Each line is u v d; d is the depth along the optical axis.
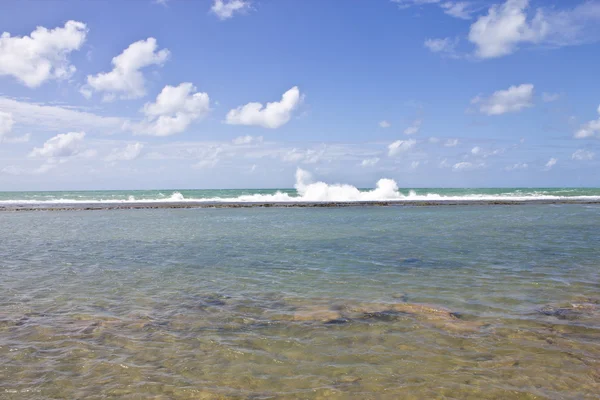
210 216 28.98
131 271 10.70
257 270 10.76
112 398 4.45
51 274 10.37
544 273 10.12
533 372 4.96
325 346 5.79
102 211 34.69
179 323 6.75
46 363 5.27
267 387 4.67
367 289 8.79
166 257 12.71
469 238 16.44
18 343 5.90
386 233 18.25
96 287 9.06
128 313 7.27
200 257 12.68
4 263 11.80
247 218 27.09
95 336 6.18
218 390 4.61
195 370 5.09
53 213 32.53
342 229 20.00
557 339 5.96
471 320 6.79
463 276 9.88
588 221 23.31
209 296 8.34
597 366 5.11
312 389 4.62
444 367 5.12
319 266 11.20
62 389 4.64
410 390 4.57
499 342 5.87
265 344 5.87
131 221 25.30
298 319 6.91
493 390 4.56
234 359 5.39
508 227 20.38
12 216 29.70
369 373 4.98
